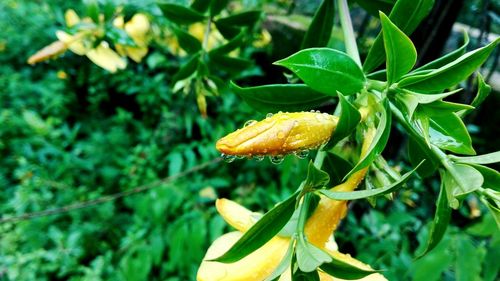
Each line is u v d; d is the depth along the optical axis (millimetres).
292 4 424
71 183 620
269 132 81
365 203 369
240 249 82
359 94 96
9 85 748
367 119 94
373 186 102
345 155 101
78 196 594
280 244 92
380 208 386
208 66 195
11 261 503
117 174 627
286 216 84
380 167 99
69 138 685
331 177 105
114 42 208
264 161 524
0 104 725
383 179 98
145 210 460
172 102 670
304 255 80
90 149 663
